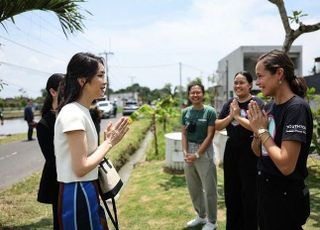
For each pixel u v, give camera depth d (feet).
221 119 13.70
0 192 21.16
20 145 47.44
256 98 13.11
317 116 23.52
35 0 14.74
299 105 7.59
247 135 12.40
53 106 10.37
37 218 16.67
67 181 7.32
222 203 19.06
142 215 17.78
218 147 32.71
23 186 22.45
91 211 7.30
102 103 109.40
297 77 8.26
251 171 12.42
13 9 14.66
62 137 7.32
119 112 158.20
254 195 12.47
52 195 10.16
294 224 8.03
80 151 7.14
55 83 10.13
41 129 10.13
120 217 17.66
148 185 23.90
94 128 7.70
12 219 16.39
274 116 8.09
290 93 7.97
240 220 13.38
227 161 13.14
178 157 27.09
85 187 7.33
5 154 40.04
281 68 7.84
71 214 7.25
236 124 12.67
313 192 20.34
